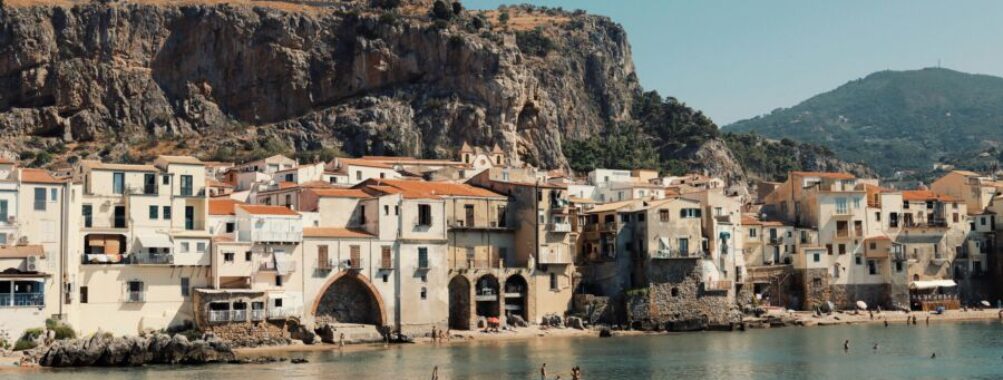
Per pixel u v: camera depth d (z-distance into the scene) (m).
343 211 154.50
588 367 126.69
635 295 172.38
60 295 127.75
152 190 140.12
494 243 169.62
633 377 119.12
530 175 197.38
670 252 174.88
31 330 123.94
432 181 193.75
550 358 134.12
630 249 177.75
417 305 153.50
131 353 122.38
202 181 143.50
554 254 171.38
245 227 142.75
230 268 140.00
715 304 177.38
